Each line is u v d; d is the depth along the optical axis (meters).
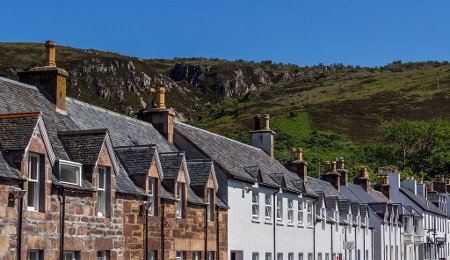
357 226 60.28
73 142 25.52
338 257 54.34
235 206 37.78
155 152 29.03
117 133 32.25
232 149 43.62
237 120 162.00
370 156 121.12
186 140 37.94
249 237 39.38
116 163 26.30
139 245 27.72
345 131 140.62
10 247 20.64
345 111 160.62
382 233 65.75
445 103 168.75
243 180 38.47
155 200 29.34
